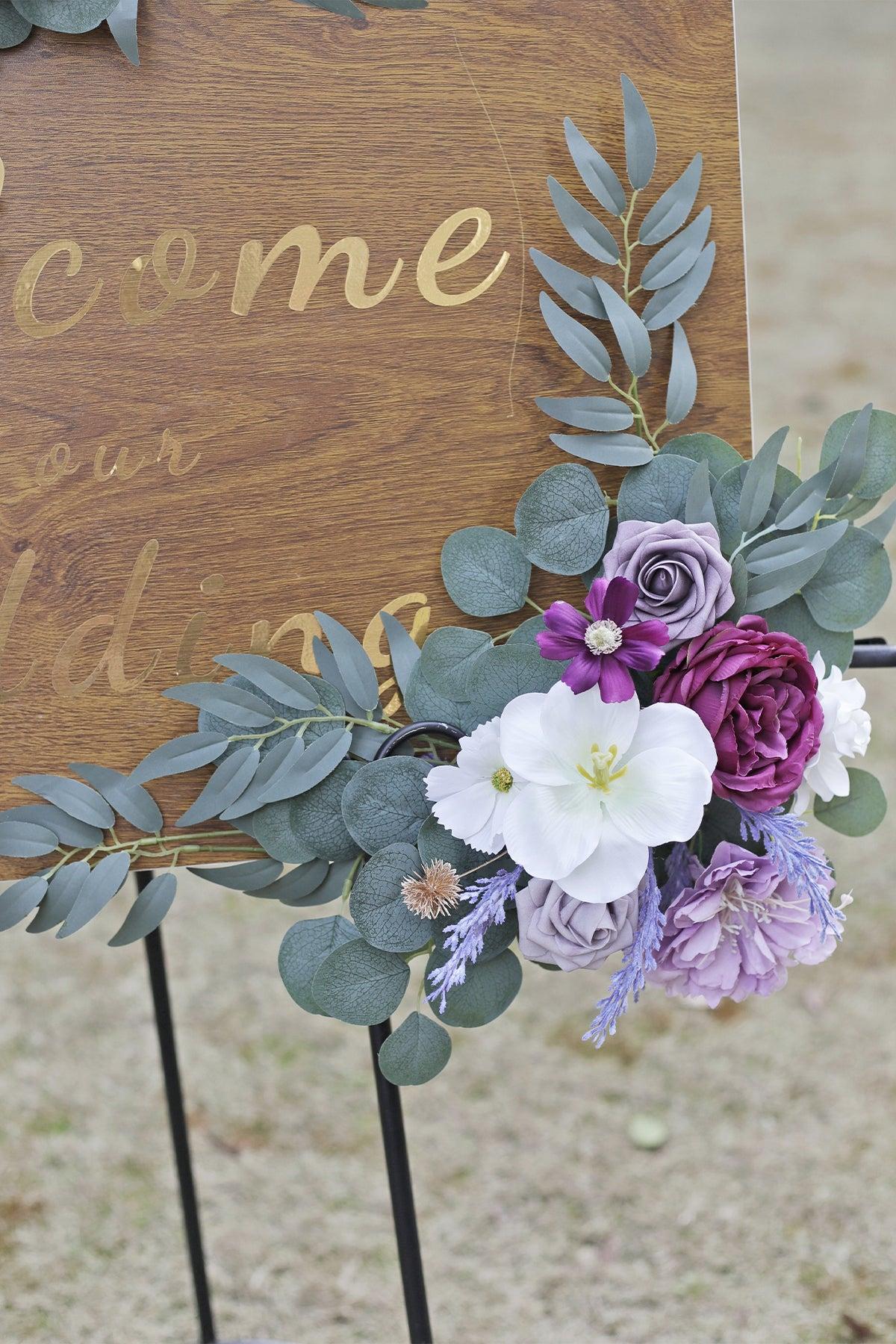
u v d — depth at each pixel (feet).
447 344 2.89
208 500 2.83
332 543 2.88
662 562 2.76
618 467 2.99
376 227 2.85
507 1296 5.54
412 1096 6.71
